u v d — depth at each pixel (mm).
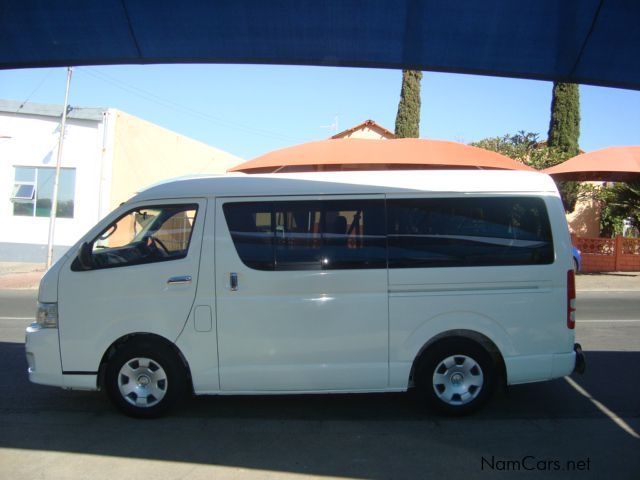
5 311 10961
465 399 4906
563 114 20094
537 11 4984
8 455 4176
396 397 5566
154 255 4848
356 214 4863
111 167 18750
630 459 4133
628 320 10055
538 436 4566
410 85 21312
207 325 4754
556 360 4855
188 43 5723
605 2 4777
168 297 4773
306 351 4758
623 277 16969
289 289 4758
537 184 4980
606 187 20172
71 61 6062
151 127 21078
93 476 3828
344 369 4762
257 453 4227
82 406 5273
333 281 4758
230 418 4980
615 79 5961
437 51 5770
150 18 5301
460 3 4957
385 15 5184
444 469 3957
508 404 5359
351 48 5781
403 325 4777
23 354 7344
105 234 4930
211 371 4762
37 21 5328
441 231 4863
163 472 3896
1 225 18984
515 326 4820
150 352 4785
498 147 22391
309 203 4875
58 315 4812
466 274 4797
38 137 18766
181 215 4906
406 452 4250
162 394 4844
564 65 5852
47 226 18984
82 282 4812
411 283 4777
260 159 11148
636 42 5281
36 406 5277
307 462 4070
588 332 8938
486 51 5703
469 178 4969
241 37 5609
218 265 4777
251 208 4875
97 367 4816
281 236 4828
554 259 4879
